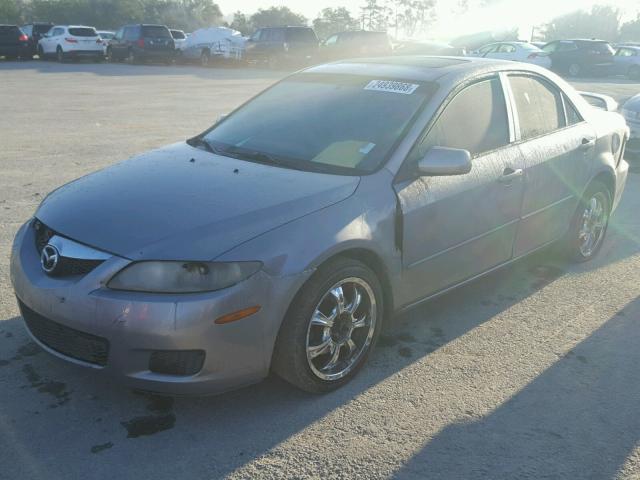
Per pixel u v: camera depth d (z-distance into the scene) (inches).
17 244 136.0
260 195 129.5
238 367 118.1
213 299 112.3
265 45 1133.1
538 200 179.2
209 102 600.7
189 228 118.3
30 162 330.3
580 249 209.3
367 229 132.0
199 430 120.3
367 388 136.0
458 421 125.5
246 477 108.2
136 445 115.3
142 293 112.7
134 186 137.1
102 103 576.7
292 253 119.8
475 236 160.7
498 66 175.5
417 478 109.4
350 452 115.4
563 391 137.2
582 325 168.4
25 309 128.0
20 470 107.8
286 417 125.1
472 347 155.1
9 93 638.5
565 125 194.5
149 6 3565.5
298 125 161.3
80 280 116.2
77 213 128.1
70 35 1147.3
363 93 164.1
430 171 141.3
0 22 2684.5
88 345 117.5
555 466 113.6
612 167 206.7
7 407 124.6
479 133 163.2
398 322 167.2
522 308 177.6
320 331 128.9
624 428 125.0
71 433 118.0
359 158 145.3
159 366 114.6
